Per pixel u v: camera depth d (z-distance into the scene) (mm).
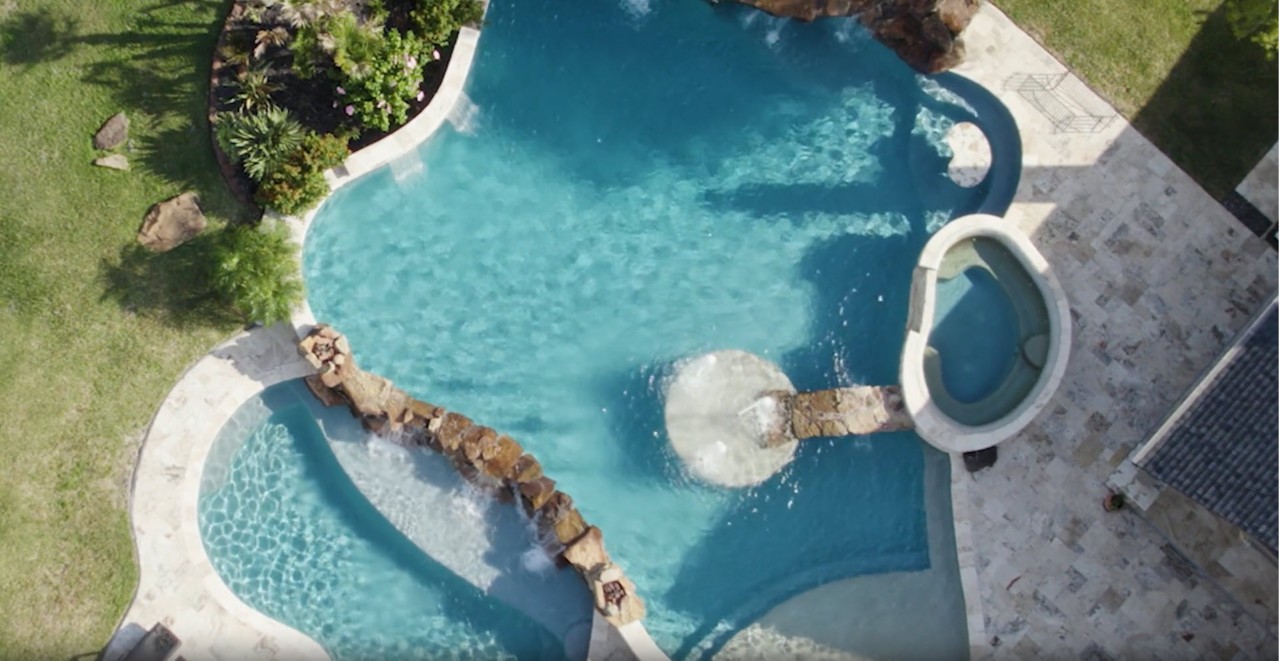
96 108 26484
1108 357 27141
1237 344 23797
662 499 26625
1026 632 26094
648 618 26031
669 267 27609
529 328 27172
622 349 27203
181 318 26188
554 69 27906
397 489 26047
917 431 25953
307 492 26203
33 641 25031
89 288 26156
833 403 26172
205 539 25891
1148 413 27000
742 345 27328
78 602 25203
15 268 26125
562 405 26891
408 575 26109
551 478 26219
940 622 26188
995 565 26312
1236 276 27531
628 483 26672
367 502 25953
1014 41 27922
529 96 27781
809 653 25906
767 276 27641
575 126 27875
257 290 24891
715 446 26688
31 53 26516
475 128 27562
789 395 26641
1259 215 27797
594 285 27453
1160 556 26547
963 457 26469
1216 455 23328
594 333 27266
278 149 25406
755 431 26703
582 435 26812
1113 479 26656
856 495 26844
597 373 27078
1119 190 27641
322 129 26438
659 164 27922
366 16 26859
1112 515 26672
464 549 25984
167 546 25500
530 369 27000
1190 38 28156
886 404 26062
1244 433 23281
